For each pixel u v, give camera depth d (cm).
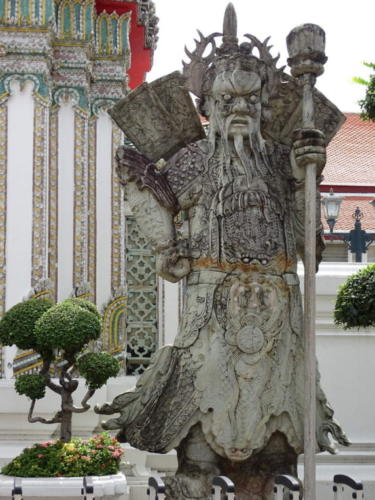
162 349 743
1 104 1245
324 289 1200
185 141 788
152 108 776
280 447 742
